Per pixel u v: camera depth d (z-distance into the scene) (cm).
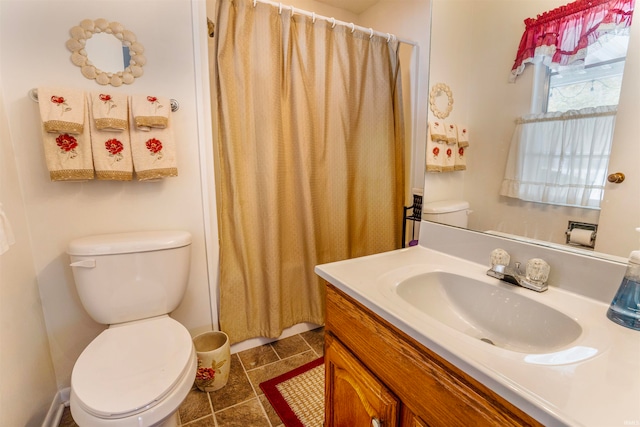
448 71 116
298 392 148
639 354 56
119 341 111
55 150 119
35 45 120
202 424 130
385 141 191
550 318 75
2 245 96
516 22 93
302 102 170
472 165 108
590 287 78
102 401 84
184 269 138
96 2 128
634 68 69
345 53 178
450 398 59
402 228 205
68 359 140
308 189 178
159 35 140
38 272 129
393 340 72
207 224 161
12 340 104
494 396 51
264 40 155
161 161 137
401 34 199
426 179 126
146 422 84
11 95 118
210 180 159
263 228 171
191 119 151
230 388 151
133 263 126
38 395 121
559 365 53
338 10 223
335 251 196
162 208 150
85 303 124
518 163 94
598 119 76
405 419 70
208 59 151
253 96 159
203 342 160
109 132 128
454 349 56
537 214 89
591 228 78
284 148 171
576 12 78
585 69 78
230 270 167
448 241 116
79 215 134
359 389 84
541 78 87
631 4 69
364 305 80
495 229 101
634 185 71
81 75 128
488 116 102
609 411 43
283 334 193
